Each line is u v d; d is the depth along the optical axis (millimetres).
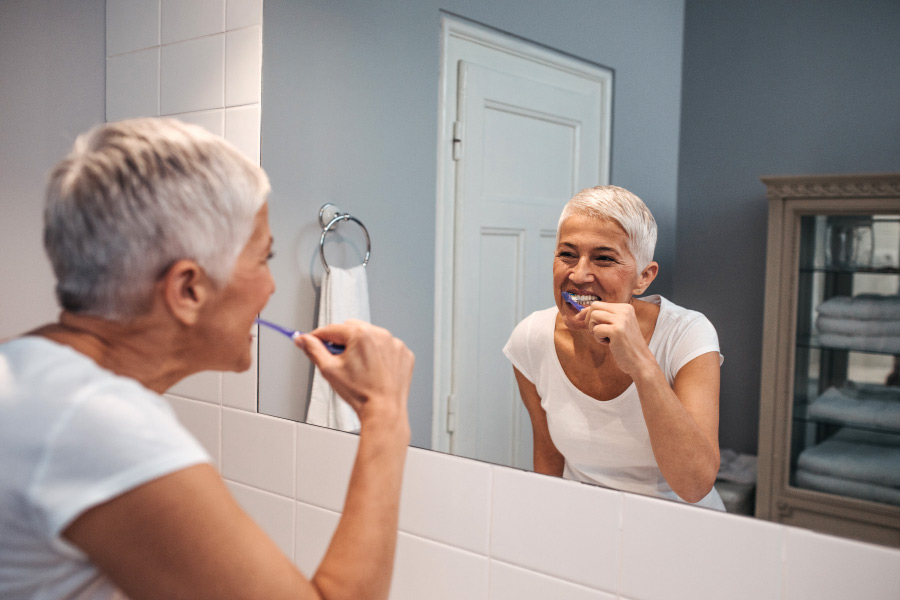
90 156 624
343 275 1218
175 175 616
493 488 1052
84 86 1615
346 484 1212
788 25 840
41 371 586
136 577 562
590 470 963
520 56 1030
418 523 1132
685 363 892
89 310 639
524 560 1025
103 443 556
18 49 1631
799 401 823
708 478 880
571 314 973
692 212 892
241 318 691
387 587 662
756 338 848
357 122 1196
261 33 1311
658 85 923
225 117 1374
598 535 961
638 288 928
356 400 736
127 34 1540
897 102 772
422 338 1127
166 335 657
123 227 604
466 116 1081
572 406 975
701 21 894
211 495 577
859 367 786
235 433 1369
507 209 1035
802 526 826
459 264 1086
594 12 967
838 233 800
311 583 628
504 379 1037
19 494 552
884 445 772
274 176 1303
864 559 791
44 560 583
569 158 985
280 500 1306
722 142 876
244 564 573
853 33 799
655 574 921
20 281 1644
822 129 814
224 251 647
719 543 876
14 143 1631
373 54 1173
